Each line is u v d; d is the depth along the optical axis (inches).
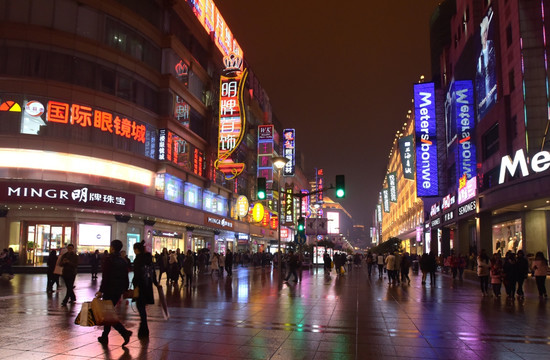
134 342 309.1
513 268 628.7
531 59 1228.5
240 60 1817.2
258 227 2719.0
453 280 1064.2
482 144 1584.6
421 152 1950.1
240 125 1764.3
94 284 811.4
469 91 1688.0
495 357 281.9
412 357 279.9
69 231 1170.6
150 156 1400.1
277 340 322.7
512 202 1119.0
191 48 1699.1
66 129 1149.7
